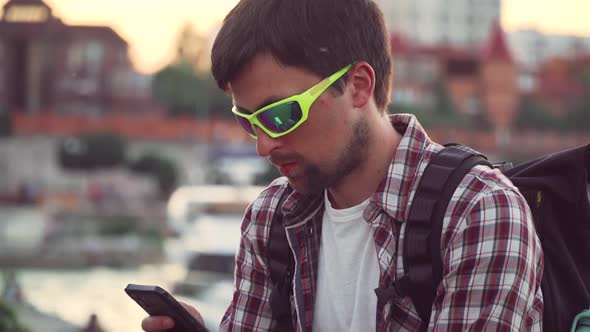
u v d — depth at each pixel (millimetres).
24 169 63562
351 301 1704
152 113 77625
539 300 1678
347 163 1662
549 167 1812
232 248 14992
